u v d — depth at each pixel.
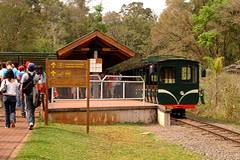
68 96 23.06
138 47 90.69
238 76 31.70
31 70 15.11
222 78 30.47
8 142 12.39
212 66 32.09
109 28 97.81
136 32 99.19
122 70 36.12
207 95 30.53
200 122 23.09
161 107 22.08
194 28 66.25
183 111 26.42
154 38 70.81
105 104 22.81
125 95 23.91
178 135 18.31
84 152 12.20
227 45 65.12
